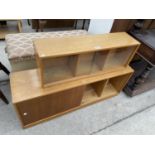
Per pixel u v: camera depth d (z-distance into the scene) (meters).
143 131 1.50
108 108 1.67
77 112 1.57
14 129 1.34
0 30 2.47
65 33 1.71
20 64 1.44
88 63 1.30
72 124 1.46
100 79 1.32
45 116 1.39
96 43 1.13
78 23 3.09
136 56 1.97
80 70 1.28
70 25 2.91
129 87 1.81
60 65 1.25
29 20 2.78
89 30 1.91
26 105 1.10
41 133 1.35
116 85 1.75
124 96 1.84
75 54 1.03
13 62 1.38
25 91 1.10
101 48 1.08
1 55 2.06
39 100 1.13
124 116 1.62
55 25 2.78
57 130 1.39
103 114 1.60
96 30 1.78
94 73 1.32
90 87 1.73
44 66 1.12
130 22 1.55
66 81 1.20
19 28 2.41
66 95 1.26
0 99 1.56
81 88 1.28
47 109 1.30
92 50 1.05
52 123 1.44
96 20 1.70
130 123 1.56
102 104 1.70
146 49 1.44
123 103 1.75
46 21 2.51
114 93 1.76
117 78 1.67
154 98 1.90
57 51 0.97
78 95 1.36
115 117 1.59
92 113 1.59
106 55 1.23
